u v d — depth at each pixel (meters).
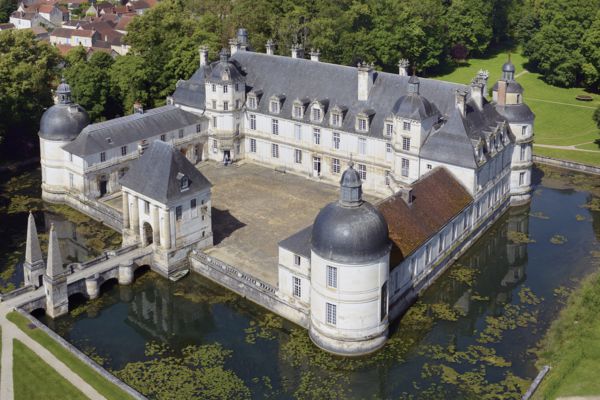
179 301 116.50
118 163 151.38
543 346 102.62
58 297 111.56
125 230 129.50
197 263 123.44
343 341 99.62
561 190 162.12
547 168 176.12
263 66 169.12
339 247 95.25
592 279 120.69
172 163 122.00
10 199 155.62
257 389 94.38
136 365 99.44
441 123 137.62
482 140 130.12
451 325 108.44
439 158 131.88
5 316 106.62
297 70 164.00
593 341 100.25
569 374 93.38
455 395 92.75
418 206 118.69
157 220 121.94
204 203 125.44
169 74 197.75
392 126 145.00
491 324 108.69
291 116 159.75
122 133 152.88
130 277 120.44
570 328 104.81
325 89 158.25
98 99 189.88
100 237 137.75
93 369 95.25
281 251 107.81
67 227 142.25
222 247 128.88
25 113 178.62
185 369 98.56
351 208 96.81
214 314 112.50
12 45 183.25
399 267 108.31
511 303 114.81
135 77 192.38
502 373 96.62
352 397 93.38
